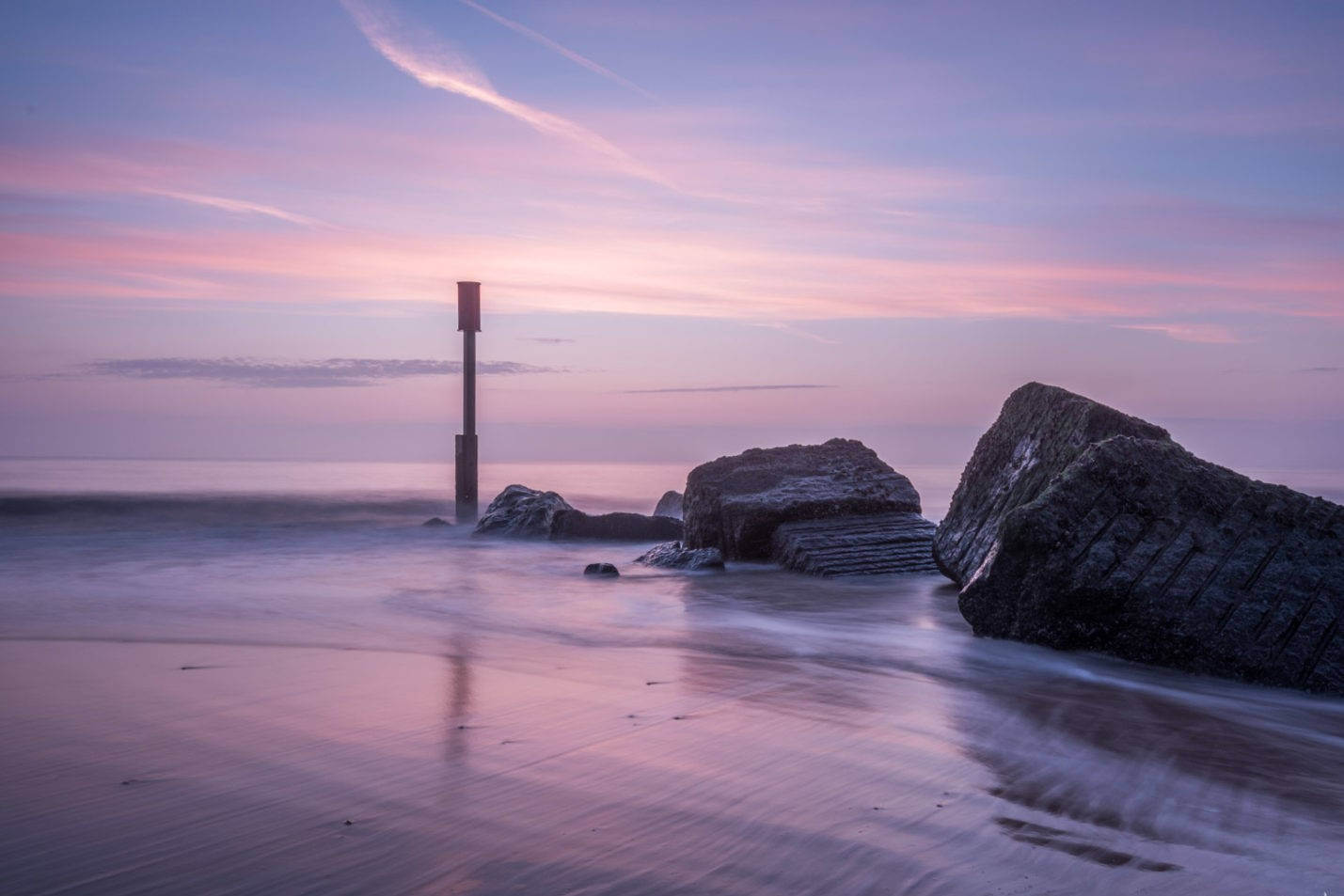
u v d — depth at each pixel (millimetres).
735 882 2844
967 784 3855
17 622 7684
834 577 10797
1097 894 2850
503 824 3268
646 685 5570
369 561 12859
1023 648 6812
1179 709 5352
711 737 4422
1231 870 3072
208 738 4242
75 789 3543
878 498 12391
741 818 3375
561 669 5996
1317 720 5246
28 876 2791
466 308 19078
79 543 14961
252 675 5648
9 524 17781
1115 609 6508
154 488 23328
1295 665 5895
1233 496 6785
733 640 7262
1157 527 6715
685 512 13250
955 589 9953
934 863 3035
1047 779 3961
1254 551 6465
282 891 2713
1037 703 5391
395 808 3402
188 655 6281
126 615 8109
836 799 3607
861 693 5531
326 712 4754
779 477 12695
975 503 9664
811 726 4695
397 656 6355
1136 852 3199
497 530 16203
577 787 3662
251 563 12539
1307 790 3980
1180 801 3766
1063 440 8625
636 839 3156
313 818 3289
